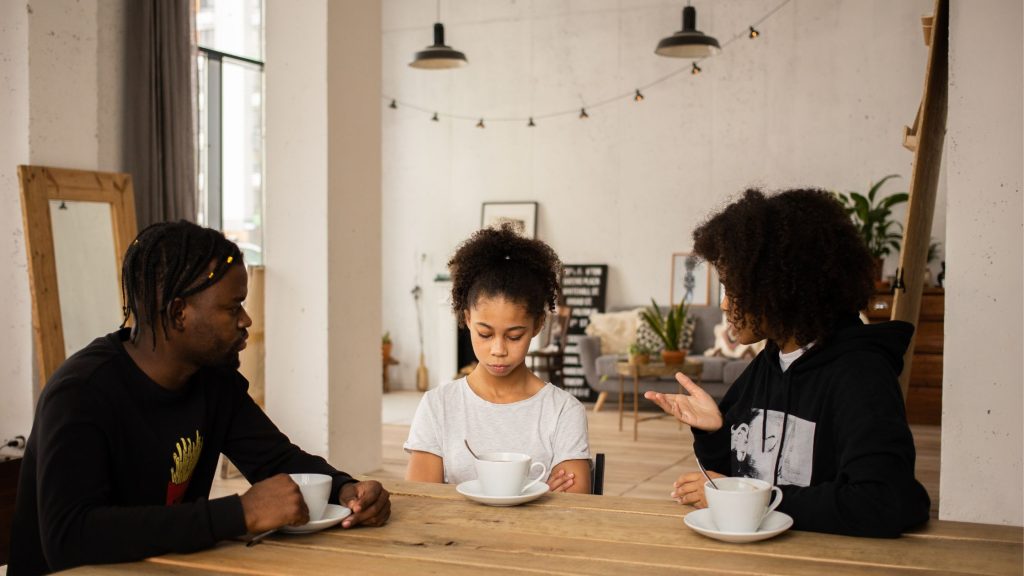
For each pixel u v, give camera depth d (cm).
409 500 156
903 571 116
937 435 666
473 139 935
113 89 552
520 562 120
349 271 504
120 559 125
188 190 596
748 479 139
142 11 562
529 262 197
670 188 866
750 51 838
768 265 154
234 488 467
